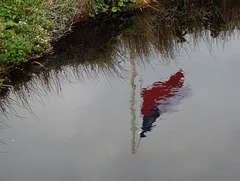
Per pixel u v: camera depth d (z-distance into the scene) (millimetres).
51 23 8219
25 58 7254
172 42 8422
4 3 7855
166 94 5664
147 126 4855
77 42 8625
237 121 4828
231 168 3959
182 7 10680
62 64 7500
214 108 5160
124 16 10180
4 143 4809
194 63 6898
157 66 6980
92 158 4344
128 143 4582
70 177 4039
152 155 4285
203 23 9648
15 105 5902
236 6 10758
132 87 6156
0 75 6988
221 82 5941
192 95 5562
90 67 7328
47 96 6152
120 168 4113
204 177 3844
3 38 7086
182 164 4082
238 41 7984
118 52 8102
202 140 4488
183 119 4957
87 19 9734
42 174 4133
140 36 8992
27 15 8078
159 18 10047
